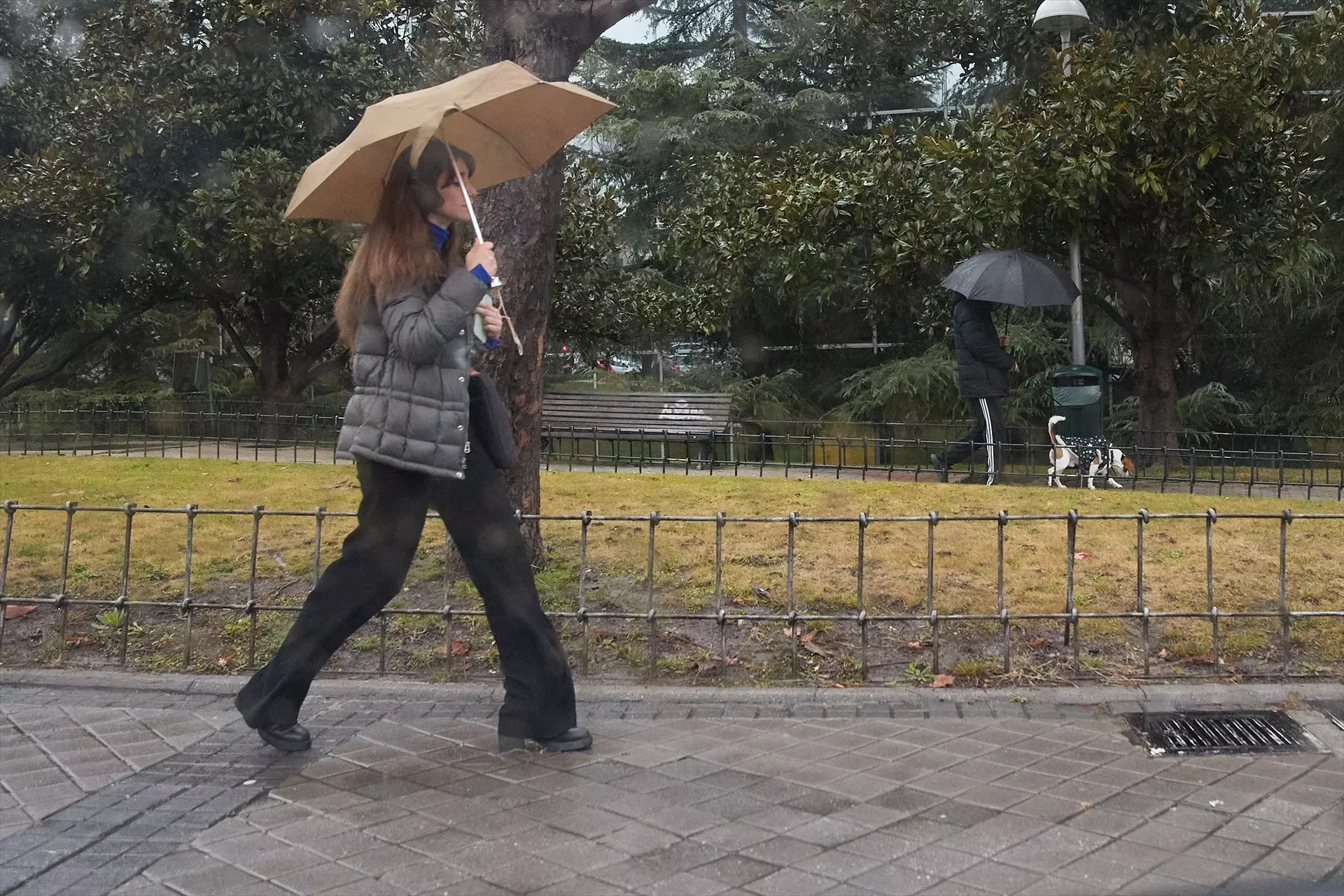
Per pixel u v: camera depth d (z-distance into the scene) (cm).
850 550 639
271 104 1373
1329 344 1612
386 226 374
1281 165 1095
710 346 1994
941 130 1233
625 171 1958
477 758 388
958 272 1010
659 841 318
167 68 1377
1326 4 1289
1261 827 328
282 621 538
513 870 301
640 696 453
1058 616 468
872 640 511
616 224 1493
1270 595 550
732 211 1369
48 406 1903
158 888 292
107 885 294
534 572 587
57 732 418
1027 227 1130
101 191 1330
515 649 389
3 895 288
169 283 1672
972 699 446
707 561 613
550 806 345
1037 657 490
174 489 847
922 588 566
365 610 390
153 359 2162
